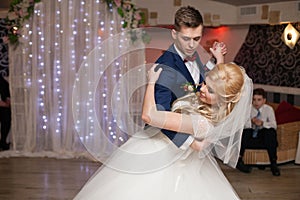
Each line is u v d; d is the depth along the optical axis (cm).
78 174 475
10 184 438
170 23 643
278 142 538
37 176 466
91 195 206
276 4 618
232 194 215
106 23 536
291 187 442
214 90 195
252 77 733
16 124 559
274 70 683
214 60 213
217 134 199
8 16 541
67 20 540
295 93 641
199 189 204
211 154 216
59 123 555
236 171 506
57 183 442
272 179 473
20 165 509
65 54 544
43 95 553
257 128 515
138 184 201
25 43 545
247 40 737
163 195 198
